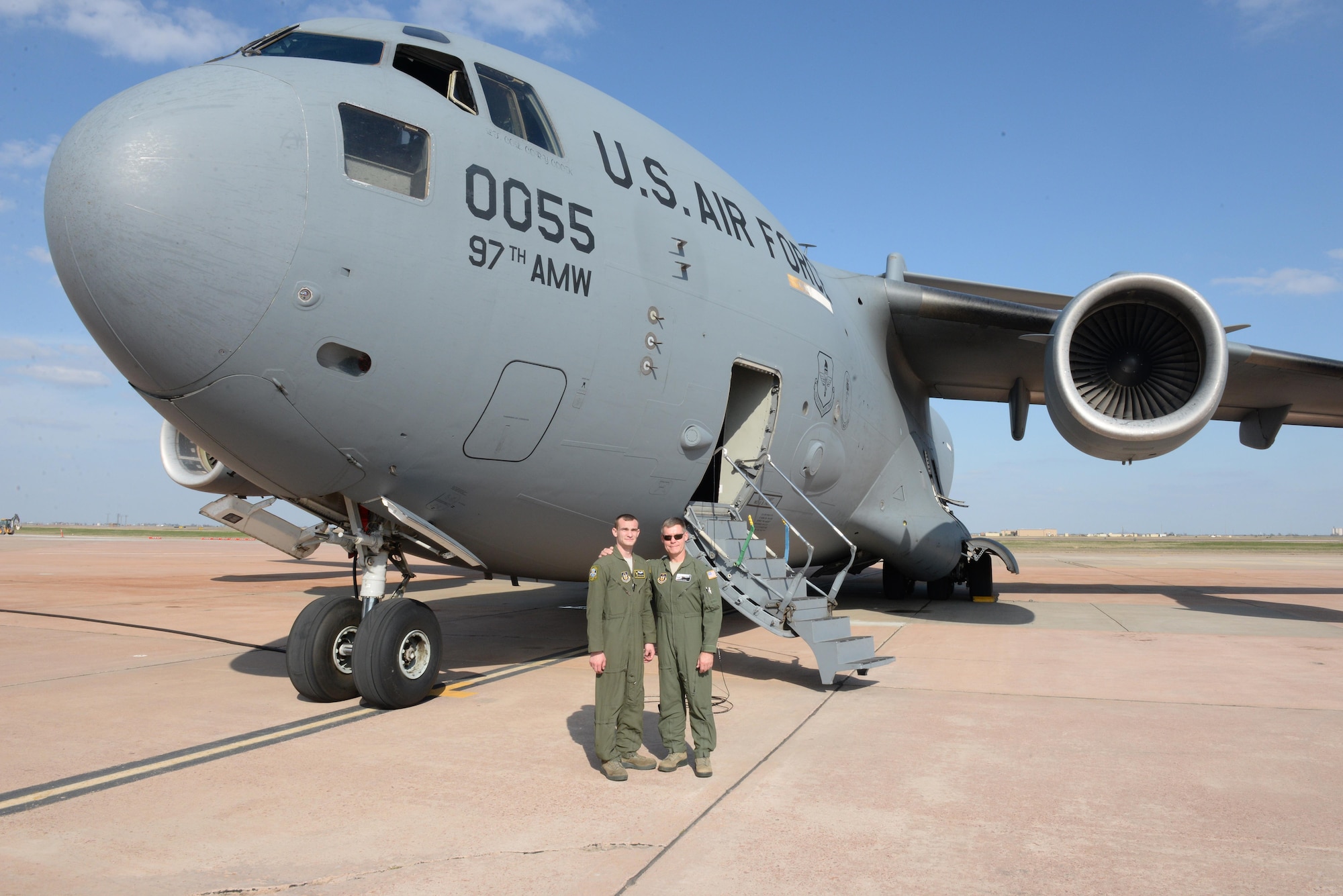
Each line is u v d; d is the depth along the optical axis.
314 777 3.96
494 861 2.98
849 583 17.77
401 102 5.08
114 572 19.03
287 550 6.80
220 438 4.94
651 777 3.97
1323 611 11.66
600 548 6.76
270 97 4.68
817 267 9.67
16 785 3.85
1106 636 8.93
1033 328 10.34
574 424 5.77
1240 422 12.63
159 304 4.31
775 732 4.80
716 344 6.72
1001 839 3.20
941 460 16.98
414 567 21.14
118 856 3.03
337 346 4.66
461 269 4.99
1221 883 2.82
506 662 7.14
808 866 2.94
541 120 5.93
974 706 5.49
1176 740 4.65
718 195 7.40
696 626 4.07
